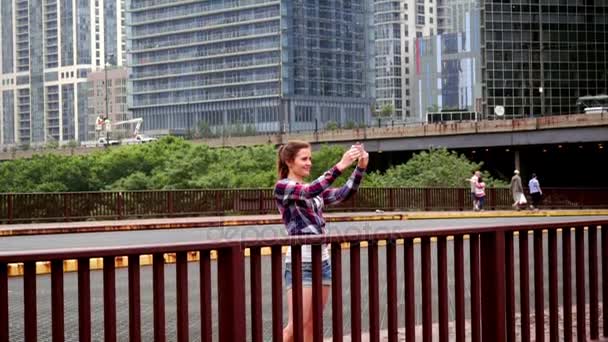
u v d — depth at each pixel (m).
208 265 5.68
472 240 7.25
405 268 6.82
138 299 5.36
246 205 40.81
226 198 40.12
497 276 7.37
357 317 6.46
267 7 181.25
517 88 150.62
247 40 184.75
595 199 55.56
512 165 103.31
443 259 7.11
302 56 180.75
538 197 50.25
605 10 151.62
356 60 191.00
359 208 44.59
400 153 101.50
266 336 10.02
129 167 90.44
